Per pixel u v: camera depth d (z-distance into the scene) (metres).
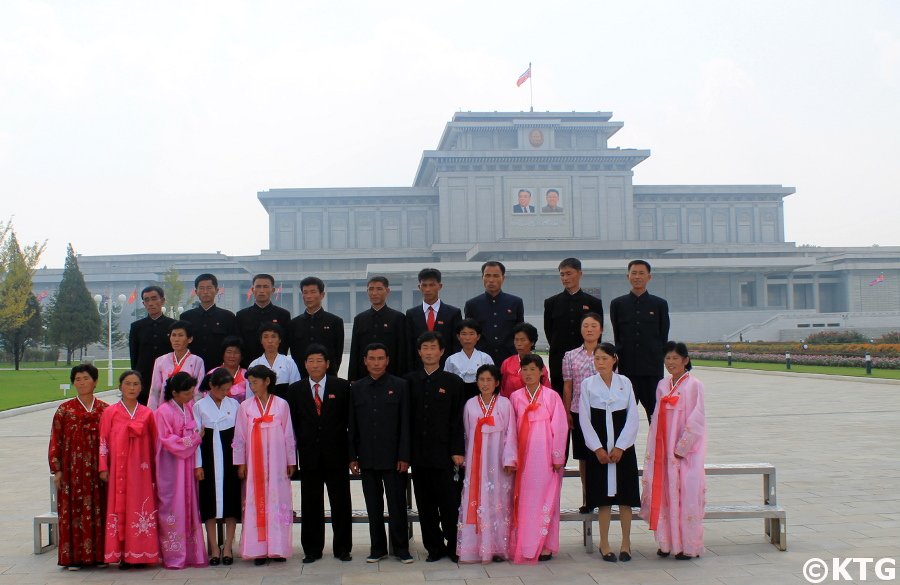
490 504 7.17
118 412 7.15
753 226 93.31
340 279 78.50
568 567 6.87
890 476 10.87
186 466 7.19
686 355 7.34
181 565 7.04
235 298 85.19
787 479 10.70
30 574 6.86
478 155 81.81
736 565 6.82
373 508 7.25
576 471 7.78
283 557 7.21
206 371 8.98
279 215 88.56
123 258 94.56
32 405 22.31
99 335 52.81
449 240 82.69
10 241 39.22
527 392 7.43
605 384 7.33
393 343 8.48
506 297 8.70
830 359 34.81
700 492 7.08
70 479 7.05
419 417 7.32
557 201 83.38
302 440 7.38
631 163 84.38
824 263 78.06
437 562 7.14
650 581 6.39
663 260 69.06
